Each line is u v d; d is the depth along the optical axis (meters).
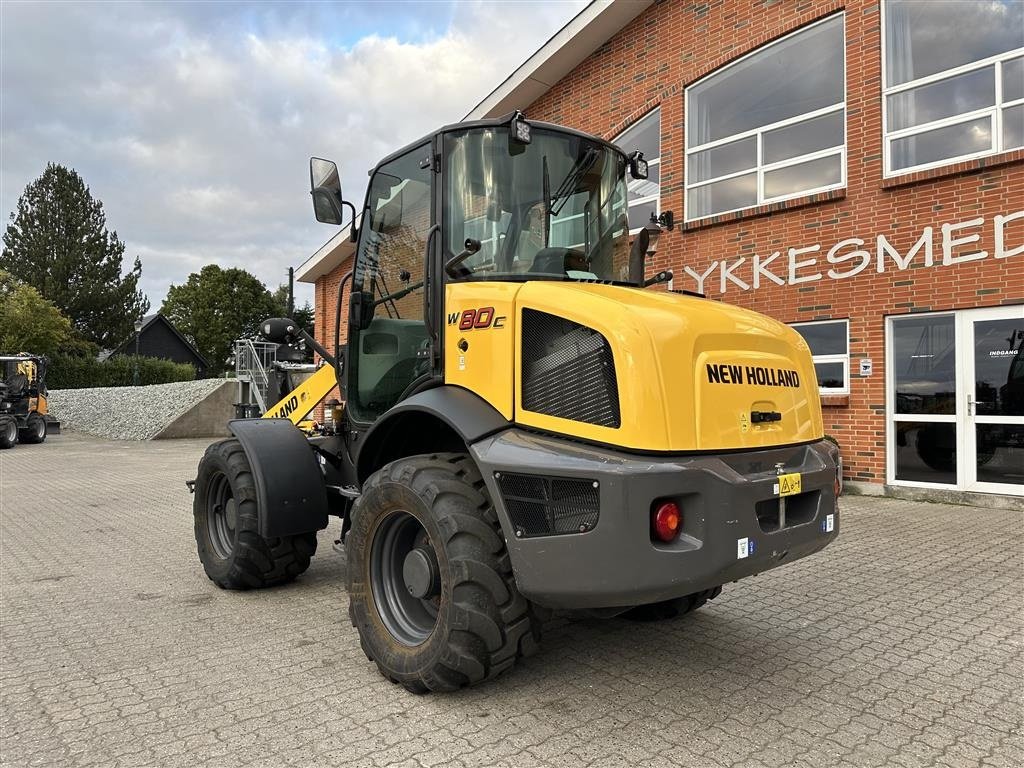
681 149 10.84
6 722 3.12
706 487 2.71
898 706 3.19
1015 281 7.70
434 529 3.12
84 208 49.09
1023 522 7.05
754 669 3.61
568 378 2.99
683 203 10.80
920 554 5.88
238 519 4.84
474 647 3.06
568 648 3.91
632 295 3.23
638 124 11.70
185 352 58.56
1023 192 7.66
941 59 8.43
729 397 2.98
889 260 8.58
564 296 3.07
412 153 4.04
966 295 8.02
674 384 2.80
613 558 2.68
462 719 3.07
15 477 12.80
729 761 2.72
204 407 22.81
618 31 11.78
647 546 2.65
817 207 9.20
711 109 10.64
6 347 36.94
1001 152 7.78
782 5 9.71
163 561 6.16
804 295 9.34
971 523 7.03
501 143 3.71
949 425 8.22
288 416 5.82
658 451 2.74
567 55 12.25
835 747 2.82
